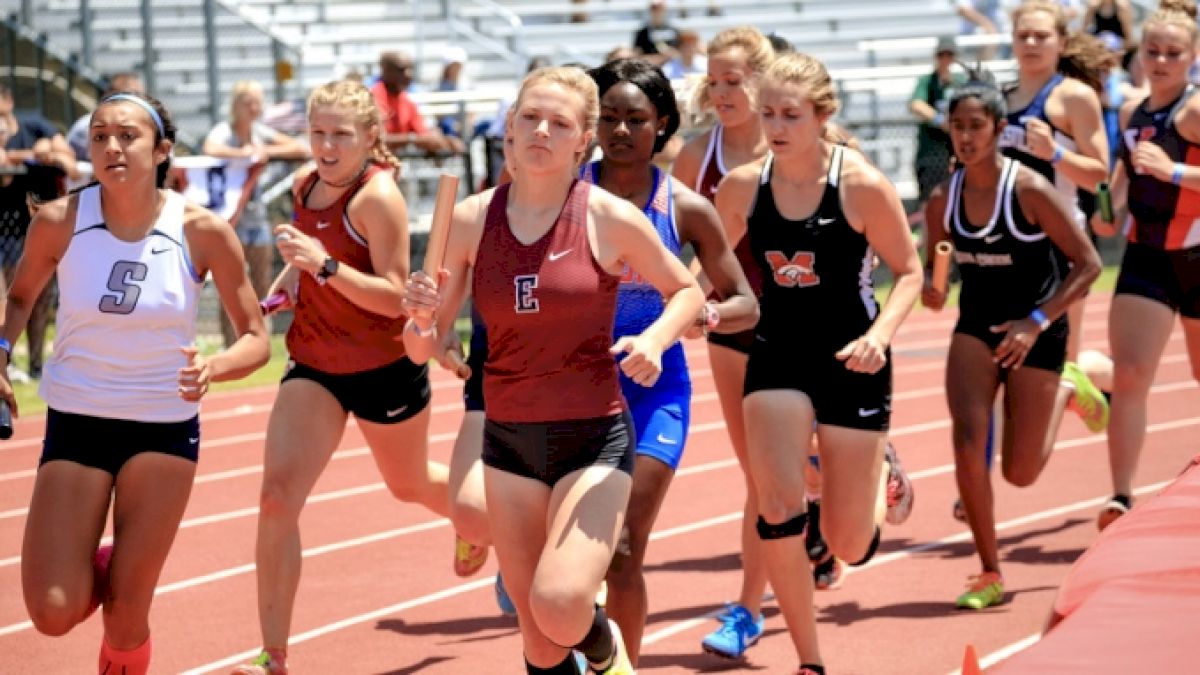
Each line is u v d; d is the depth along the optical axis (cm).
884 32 4441
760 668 1052
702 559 1374
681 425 942
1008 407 1216
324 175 992
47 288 2394
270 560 966
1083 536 1404
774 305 999
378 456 1077
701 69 3139
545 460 783
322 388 1020
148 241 877
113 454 870
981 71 1210
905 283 977
